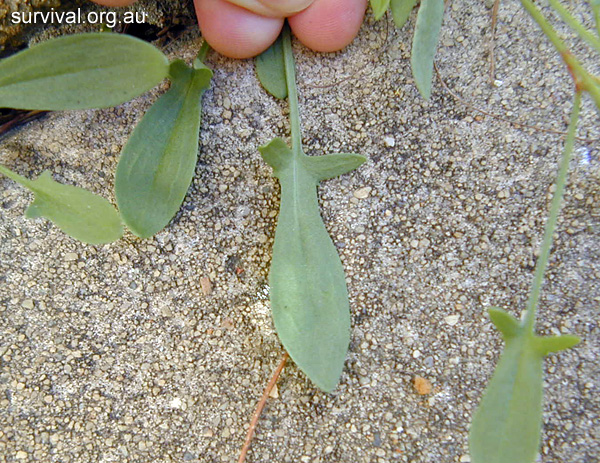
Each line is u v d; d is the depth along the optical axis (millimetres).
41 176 104
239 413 117
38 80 99
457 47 122
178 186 113
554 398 116
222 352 119
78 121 122
